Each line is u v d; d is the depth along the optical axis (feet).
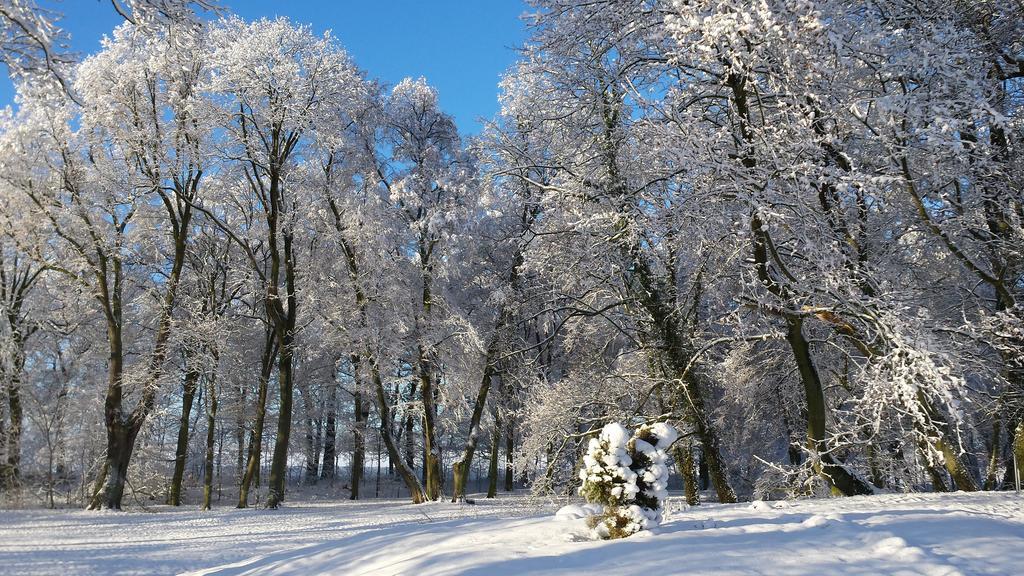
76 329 90.99
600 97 50.44
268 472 155.53
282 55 76.84
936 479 47.09
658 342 53.52
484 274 86.89
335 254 87.71
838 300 38.04
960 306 45.06
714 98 46.06
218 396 99.40
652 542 21.58
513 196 70.54
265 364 91.15
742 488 78.43
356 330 81.46
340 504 92.48
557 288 62.03
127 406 91.56
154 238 88.79
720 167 36.63
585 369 72.79
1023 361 39.55
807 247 35.99
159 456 101.40
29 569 37.60
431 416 90.38
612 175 50.78
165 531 57.26
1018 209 38.88
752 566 17.65
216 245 94.84
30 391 88.28
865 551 19.15
